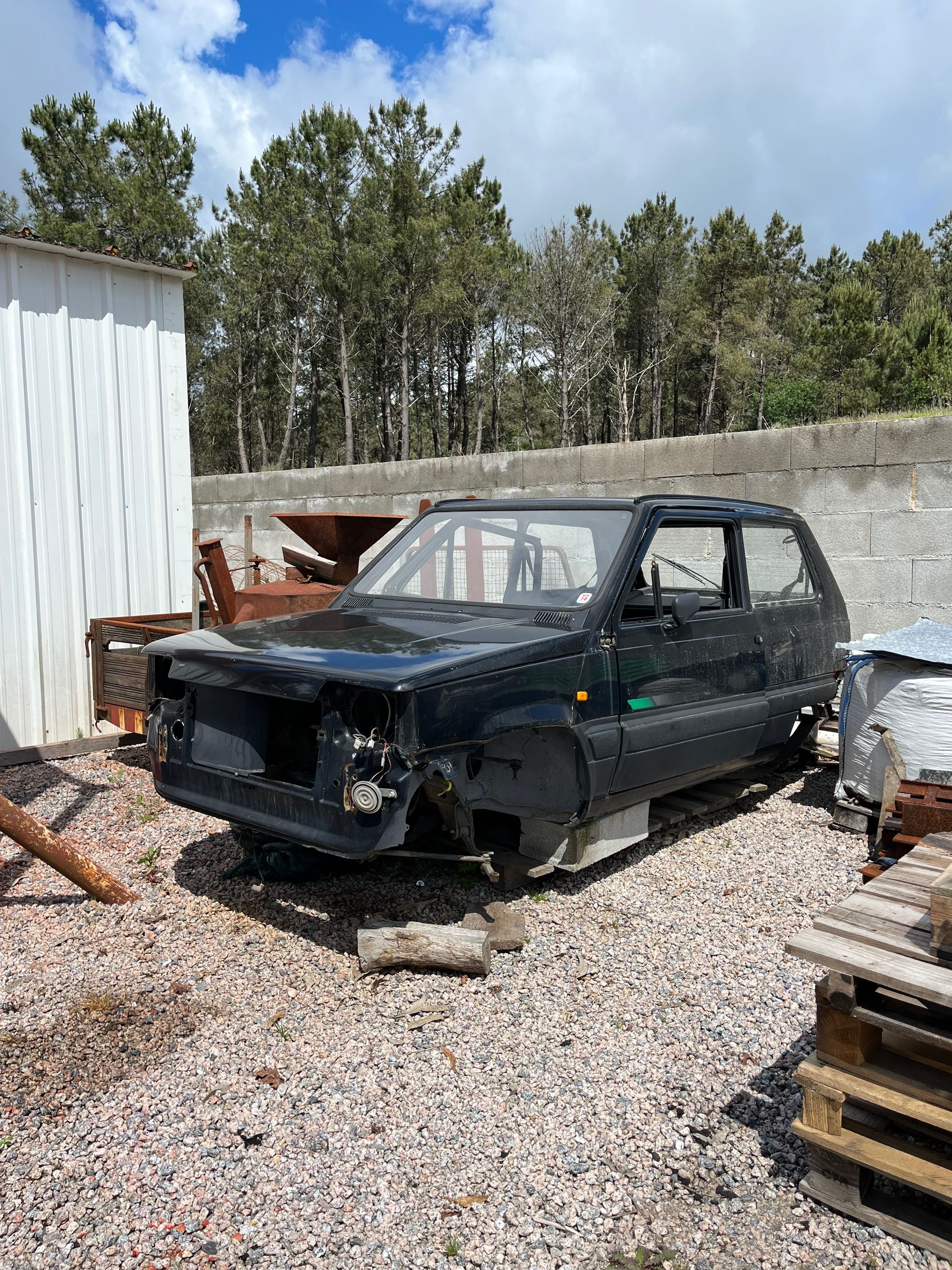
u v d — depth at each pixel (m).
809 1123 2.27
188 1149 2.50
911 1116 2.09
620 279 49.22
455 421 55.59
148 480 7.78
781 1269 2.11
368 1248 2.16
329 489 11.11
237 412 44.81
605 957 3.65
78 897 4.26
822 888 4.35
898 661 4.87
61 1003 3.29
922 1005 2.21
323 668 3.32
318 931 3.86
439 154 39.19
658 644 4.43
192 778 3.85
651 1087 2.81
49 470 7.10
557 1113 2.68
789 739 5.68
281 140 38.72
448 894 4.21
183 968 3.56
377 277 37.47
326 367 48.16
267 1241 2.18
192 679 3.71
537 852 4.20
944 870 2.49
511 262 44.16
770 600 5.48
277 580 9.96
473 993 3.38
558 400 46.34
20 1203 2.29
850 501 7.55
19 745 6.95
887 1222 2.20
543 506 4.84
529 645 3.69
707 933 3.87
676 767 4.51
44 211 31.70
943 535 7.13
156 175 33.19
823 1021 2.25
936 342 26.53
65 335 7.16
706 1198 2.34
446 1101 2.73
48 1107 2.68
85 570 7.36
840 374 31.22
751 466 8.04
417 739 3.17
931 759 4.59
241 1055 2.96
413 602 4.72
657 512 4.61
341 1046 3.02
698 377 53.91
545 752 4.02
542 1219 2.26
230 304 40.34
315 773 3.59
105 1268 2.09
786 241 61.66
